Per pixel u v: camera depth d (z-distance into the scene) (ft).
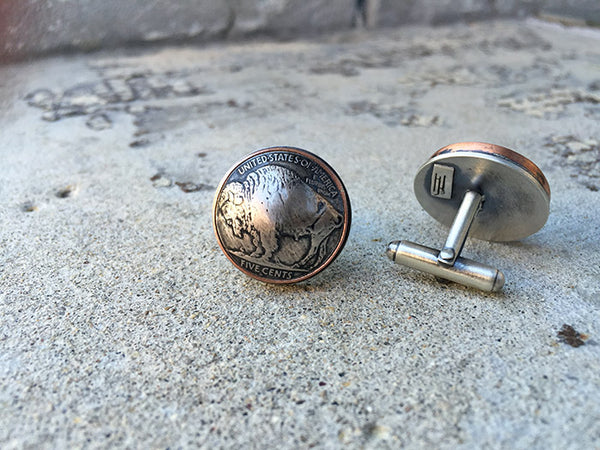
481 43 0.69
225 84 0.54
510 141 0.39
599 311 0.22
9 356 0.20
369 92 0.51
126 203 0.31
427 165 0.24
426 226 0.29
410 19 0.79
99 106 0.47
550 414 0.17
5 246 0.27
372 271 0.25
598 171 0.34
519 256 0.26
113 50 0.65
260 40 0.72
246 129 0.43
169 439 0.17
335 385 0.18
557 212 0.30
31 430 0.17
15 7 0.57
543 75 0.55
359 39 0.72
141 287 0.24
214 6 0.68
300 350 0.20
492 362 0.19
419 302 0.23
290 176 0.23
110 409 0.18
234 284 0.24
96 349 0.20
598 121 0.43
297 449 0.16
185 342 0.21
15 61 0.59
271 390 0.18
